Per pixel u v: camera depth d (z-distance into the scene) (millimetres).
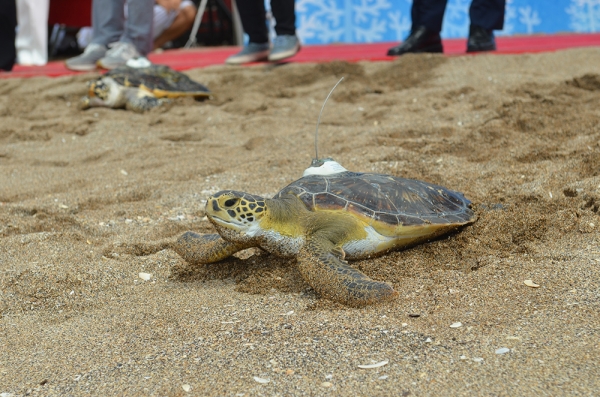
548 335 1841
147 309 2098
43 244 2459
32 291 2201
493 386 1729
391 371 1794
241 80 5008
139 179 3055
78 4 7191
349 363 1826
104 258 2375
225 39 8766
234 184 2916
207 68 5340
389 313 1977
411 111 3820
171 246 2385
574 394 1689
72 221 2654
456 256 2232
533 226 2311
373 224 2170
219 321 2008
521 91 3869
